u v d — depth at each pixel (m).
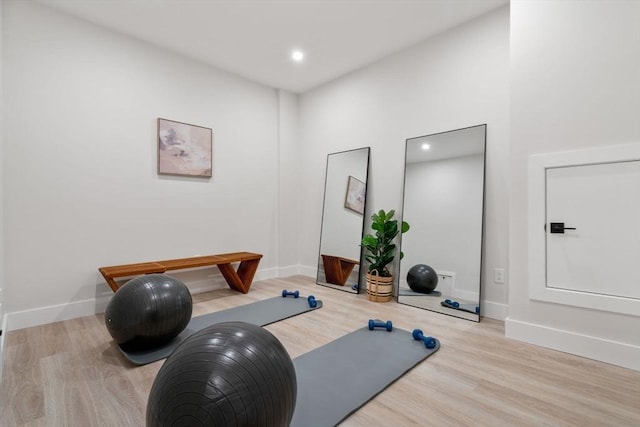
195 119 3.44
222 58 3.42
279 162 4.23
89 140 2.73
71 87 2.63
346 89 3.82
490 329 2.38
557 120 2.06
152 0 2.46
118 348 2.04
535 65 2.14
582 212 1.97
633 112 1.81
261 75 3.84
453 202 2.85
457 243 2.80
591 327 1.93
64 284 2.60
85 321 2.55
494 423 1.32
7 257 2.34
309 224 4.32
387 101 3.40
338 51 3.28
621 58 1.84
